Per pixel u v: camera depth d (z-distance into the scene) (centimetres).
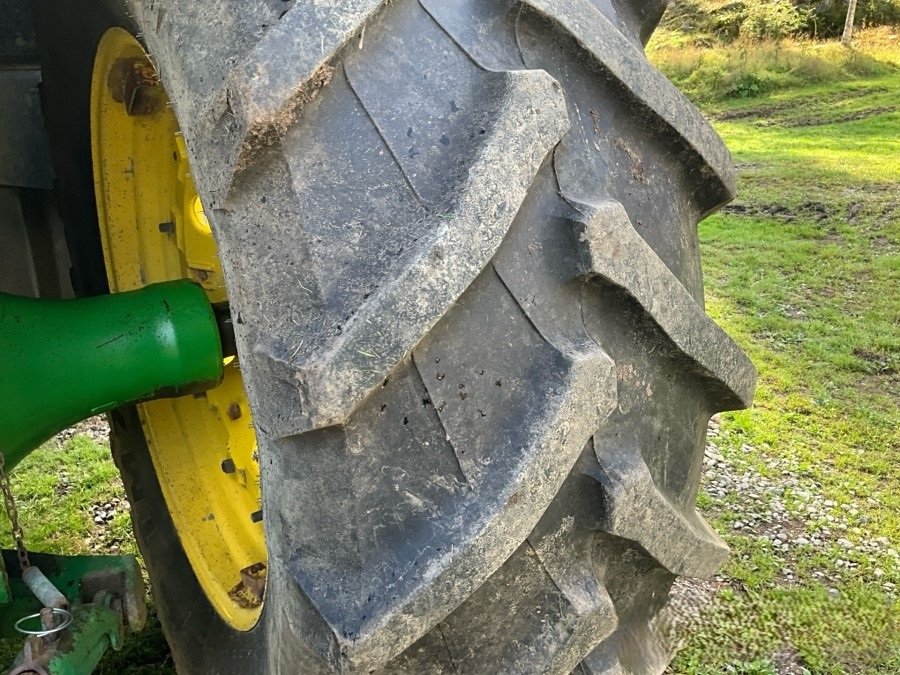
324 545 100
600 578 114
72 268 204
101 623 158
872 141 1000
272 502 105
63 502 274
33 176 198
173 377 158
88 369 152
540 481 99
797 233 662
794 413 385
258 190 99
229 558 183
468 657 107
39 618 158
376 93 100
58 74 177
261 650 138
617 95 116
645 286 108
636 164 118
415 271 92
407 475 98
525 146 99
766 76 1411
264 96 93
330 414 92
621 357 111
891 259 592
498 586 105
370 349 92
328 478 98
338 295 95
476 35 107
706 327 117
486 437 100
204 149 99
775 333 477
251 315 99
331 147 98
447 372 98
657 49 1706
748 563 272
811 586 262
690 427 125
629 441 112
